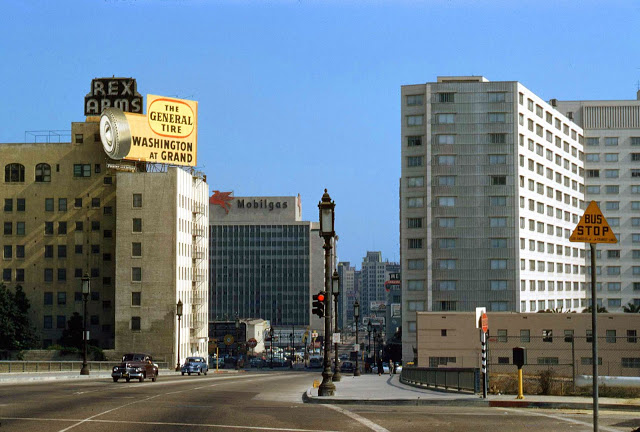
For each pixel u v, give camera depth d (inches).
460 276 4904.0
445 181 4950.8
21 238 5177.2
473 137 4943.4
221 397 1362.0
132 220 4928.6
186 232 5182.1
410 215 5007.4
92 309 5108.3
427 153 4975.4
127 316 4869.6
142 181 4943.4
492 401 1114.1
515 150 4906.5
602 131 6122.1
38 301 5137.8
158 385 1815.9
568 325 3612.2
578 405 1066.1
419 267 4972.9
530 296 5029.5
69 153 5196.9
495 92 4945.9
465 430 806.5
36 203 5191.9
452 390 1375.5
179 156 5216.5
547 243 5344.5
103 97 5334.6
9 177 5216.5
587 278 6087.6
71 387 1642.5
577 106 6250.0
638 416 947.3
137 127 5073.8
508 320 3688.5
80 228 5157.5
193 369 3112.7
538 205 5221.5
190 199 5285.4
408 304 4975.4
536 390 1286.9
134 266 4899.1
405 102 5044.3
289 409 1075.9
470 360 3855.8
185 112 5251.0
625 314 3560.5
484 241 4904.0
